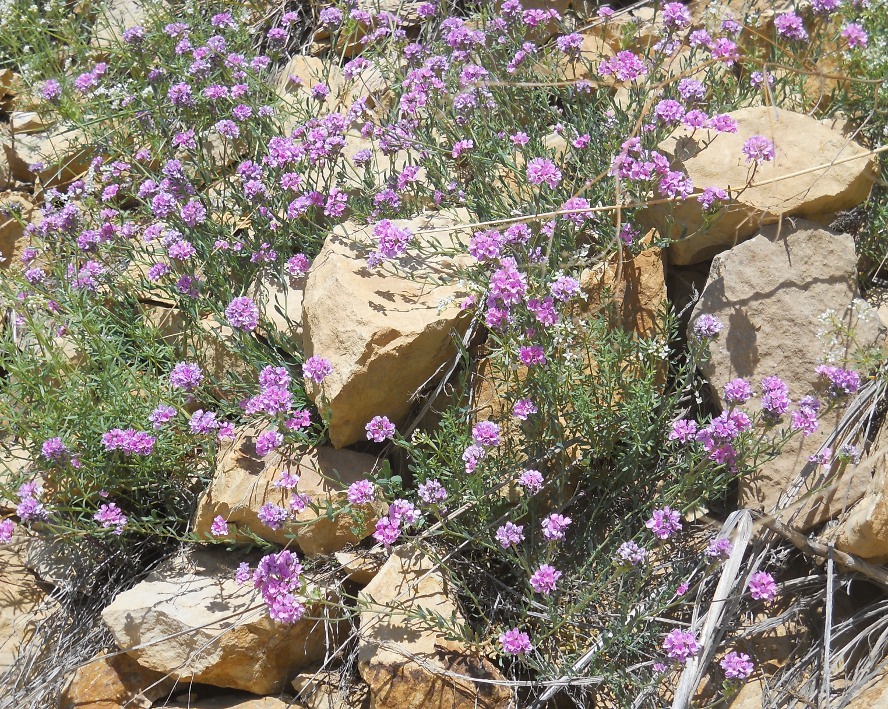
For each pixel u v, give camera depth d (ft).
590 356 4.68
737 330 4.60
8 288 5.04
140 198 5.14
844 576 4.38
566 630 4.43
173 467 4.81
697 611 4.27
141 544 4.84
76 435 4.80
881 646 4.27
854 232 4.86
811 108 5.18
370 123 5.03
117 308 5.08
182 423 4.80
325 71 5.44
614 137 4.91
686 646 4.17
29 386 4.86
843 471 4.42
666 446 4.57
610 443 4.55
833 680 4.26
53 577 4.84
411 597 4.44
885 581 4.32
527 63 5.13
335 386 4.54
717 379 4.60
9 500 4.91
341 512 4.49
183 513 4.85
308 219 5.03
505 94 5.08
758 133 4.79
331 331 4.59
